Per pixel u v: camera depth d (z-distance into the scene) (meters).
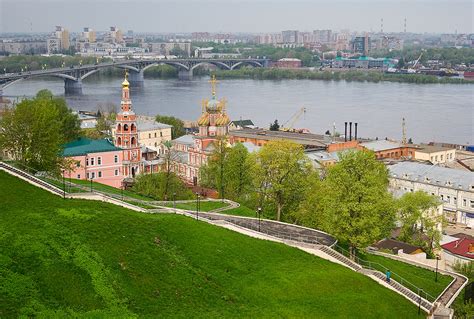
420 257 126.69
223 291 82.44
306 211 134.75
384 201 114.88
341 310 84.56
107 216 91.31
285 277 90.31
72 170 133.50
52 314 67.88
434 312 94.12
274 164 136.75
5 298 68.19
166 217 98.06
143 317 71.75
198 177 192.75
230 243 96.25
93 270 76.94
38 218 85.75
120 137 183.88
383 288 95.94
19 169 111.31
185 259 87.56
